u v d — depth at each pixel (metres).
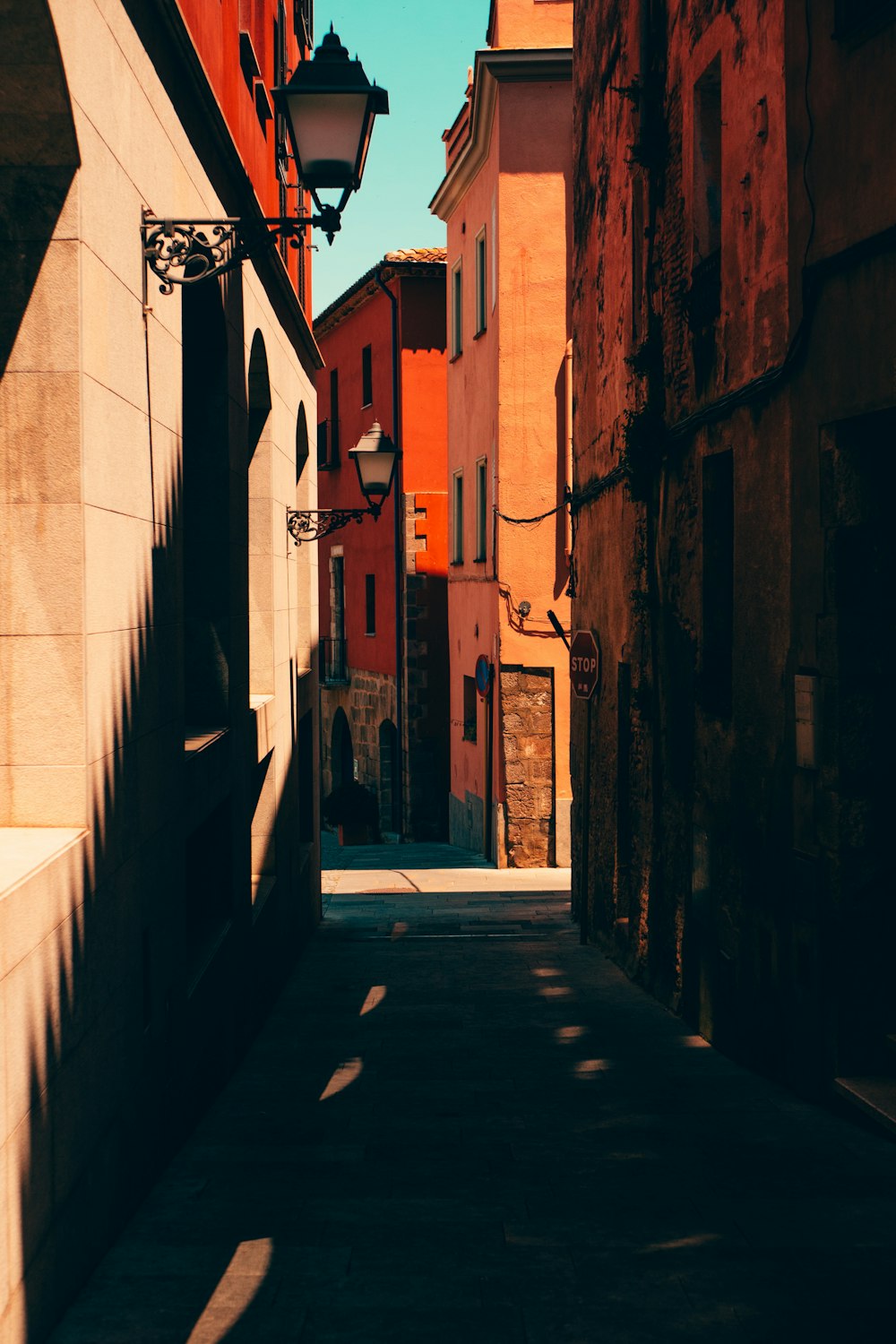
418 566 28.31
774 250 7.33
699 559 9.02
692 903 9.30
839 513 6.48
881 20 5.86
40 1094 4.36
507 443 21.38
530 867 21.72
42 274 5.11
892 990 6.57
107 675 5.48
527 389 21.34
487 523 22.78
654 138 10.41
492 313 22.06
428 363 28.34
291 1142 6.78
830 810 6.59
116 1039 5.48
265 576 11.86
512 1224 5.32
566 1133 6.67
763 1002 7.69
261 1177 6.16
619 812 12.26
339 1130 6.96
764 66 7.48
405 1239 5.19
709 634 8.88
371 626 31.45
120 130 5.76
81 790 5.12
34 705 5.12
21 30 4.62
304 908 14.17
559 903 17.44
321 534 13.59
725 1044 8.47
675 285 9.84
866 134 6.06
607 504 13.12
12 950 4.07
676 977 9.87
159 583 6.54
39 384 5.12
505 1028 9.55
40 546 5.13
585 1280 4.72
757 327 7.66
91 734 5.23
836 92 6.40
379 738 30.58
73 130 4.97
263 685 11.88
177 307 7.12
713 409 8.48
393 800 30.09
